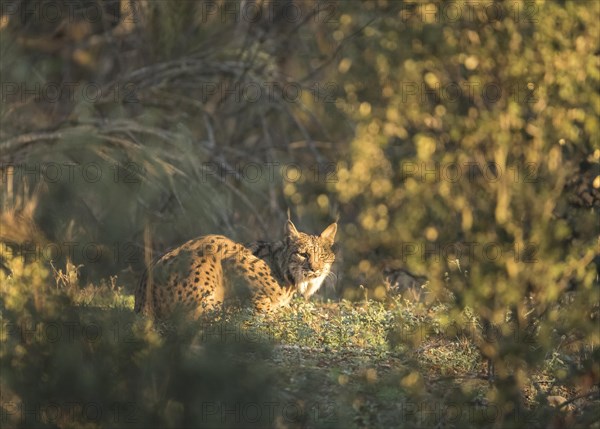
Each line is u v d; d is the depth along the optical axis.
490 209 14.88
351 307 12.00
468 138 16.14
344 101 18.88
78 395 7.85
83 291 10.77
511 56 15.70
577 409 9.11
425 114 16.97
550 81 15.20
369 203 17.34
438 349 10.30
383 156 17.55
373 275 15.57
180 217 15.24
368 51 18.20
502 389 8.55
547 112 15.10
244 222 17.72
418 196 16.14
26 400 7.87
